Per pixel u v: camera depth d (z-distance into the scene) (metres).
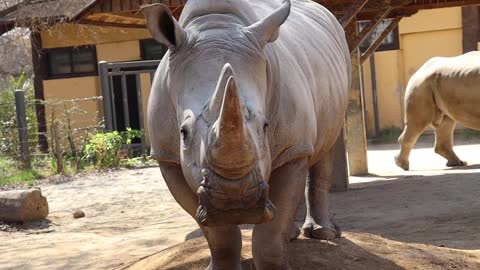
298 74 5.07
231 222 3.74
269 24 4.24
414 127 13.76
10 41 25.45
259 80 4.14
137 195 12.56
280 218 4.85
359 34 11.48
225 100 3.35
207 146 3.58
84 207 11.64
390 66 21.70
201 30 4.25
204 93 3.93
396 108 21.72
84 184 14.21
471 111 12.91
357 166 13.50
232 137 3.43
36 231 9.91
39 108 20.91
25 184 14.50
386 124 21.81
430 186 11.12
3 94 21.50
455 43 21.30
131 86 20.78
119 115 20.94
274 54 4.70
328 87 5.84
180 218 10.24
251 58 4.13
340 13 10.52
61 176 15.41
